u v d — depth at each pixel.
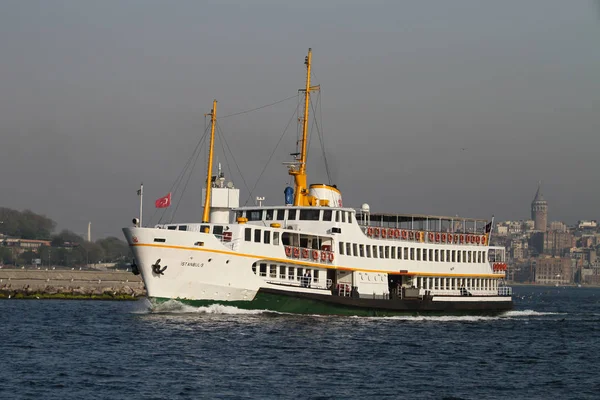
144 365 64.56
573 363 75.62
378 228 103.62
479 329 100.75
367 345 79.50
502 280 127.44
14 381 57.94
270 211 101.62
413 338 86.81
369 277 101.69
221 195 102.12
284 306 93.25
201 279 87.56
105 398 53.72
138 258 86.62
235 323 86.50
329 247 97.69
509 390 61.00
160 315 88.50
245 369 64.12
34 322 94.81
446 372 67.50
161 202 95.44
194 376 60.88
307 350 74.31
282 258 92.12
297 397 55.50
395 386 60.56
